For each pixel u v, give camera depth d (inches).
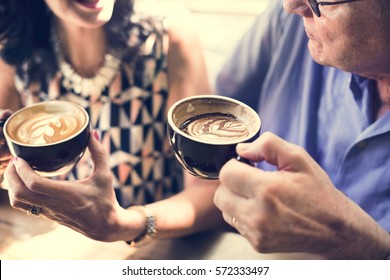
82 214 38.8
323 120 49.6
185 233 45.9
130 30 56.4
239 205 30.6
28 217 46.5
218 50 87.4
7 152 38.6
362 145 44.7
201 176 32.8
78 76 56.9
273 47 54.9
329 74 48.9
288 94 52.6
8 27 54.6
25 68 57.6
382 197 45.1
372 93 44.8
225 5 100.4
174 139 31.5
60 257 41.8
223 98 34.7
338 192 32.9
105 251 42.9
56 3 50.1
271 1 55.4
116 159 59.0
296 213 30.3
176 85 59.2
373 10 34.2
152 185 61.0
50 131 36.3
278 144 30.1
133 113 58.4
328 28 36.4
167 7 59.9
